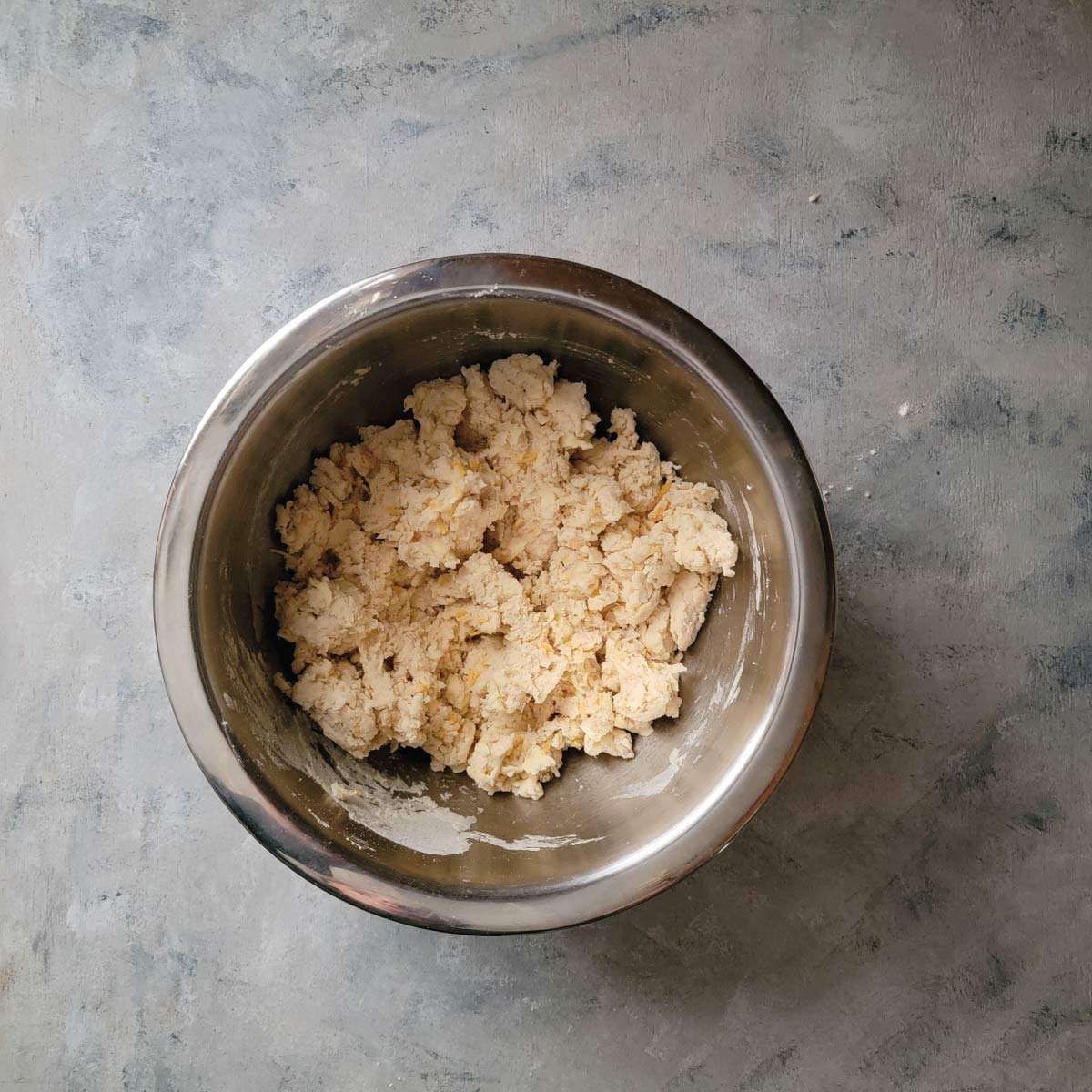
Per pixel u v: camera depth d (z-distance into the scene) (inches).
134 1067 21.8
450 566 20.0
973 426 22.4
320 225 21.9
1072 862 22.3
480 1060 21.9
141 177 21.8
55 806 21.8
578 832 20.0
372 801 19.7
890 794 22.2
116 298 21.8
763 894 22.2
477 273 18.0
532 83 22.1
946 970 22.2
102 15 21.8
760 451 18.2
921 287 22.4
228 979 21.9
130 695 21.9
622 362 19.6
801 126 22.3
